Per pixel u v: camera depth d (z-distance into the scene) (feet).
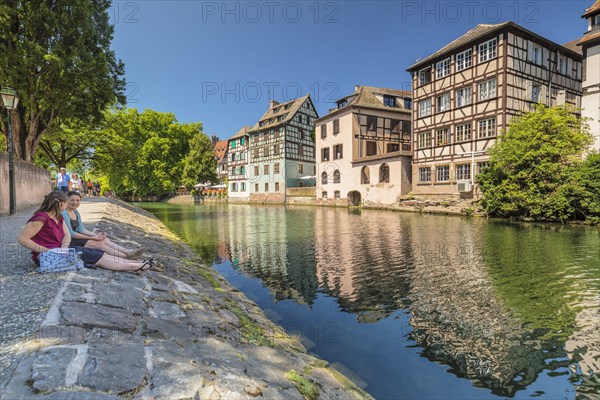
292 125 151.33
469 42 75.15
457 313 17.26
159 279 16.40
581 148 56.49
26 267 14.66
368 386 11.12
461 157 78.89
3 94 35.55
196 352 9.70
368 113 114.01
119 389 6.72
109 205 54.44
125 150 91.09
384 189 98.53
